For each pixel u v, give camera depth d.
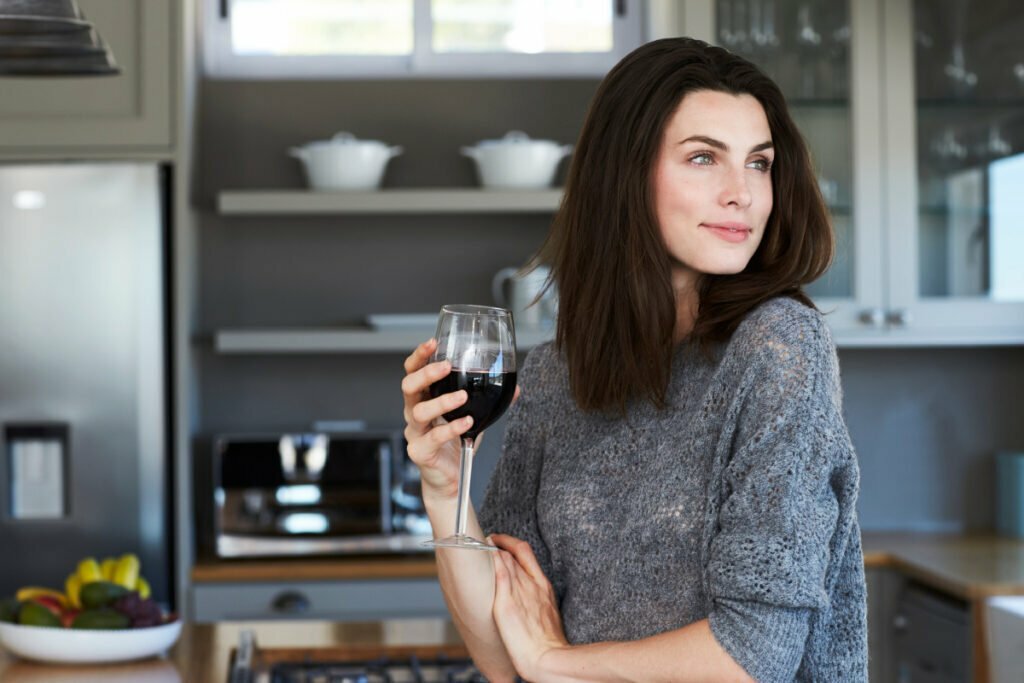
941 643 2.89
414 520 3.26
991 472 3.74
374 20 3.73
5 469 3.14
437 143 3.66
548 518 1.28
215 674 1.91
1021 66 3.39
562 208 1.34
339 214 3.64
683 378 1.24
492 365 1.14
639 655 1.11
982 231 3.38
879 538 3.50
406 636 2.17
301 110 3.64
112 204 3.17
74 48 1.94
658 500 1.19
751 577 1.05
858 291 3.35
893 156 3.36
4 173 3.14
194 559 3.29
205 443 3.56
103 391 3.16
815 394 1.11
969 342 3.37
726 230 1.21
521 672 1.23
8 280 3.14
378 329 3.39
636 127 1.24
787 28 3.35
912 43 3.37
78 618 1.97
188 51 3.31
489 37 3.74
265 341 3.27
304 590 3.16
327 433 3.23
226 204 3.28
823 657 1.16
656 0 3.55
